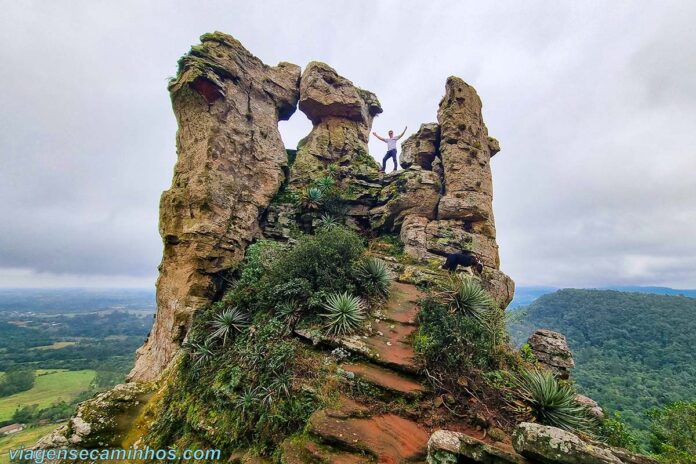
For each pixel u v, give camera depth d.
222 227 12.45
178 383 8.66
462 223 14.06
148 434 8.00
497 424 5.83
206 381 7.86
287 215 15.41
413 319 8.76
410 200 14.91
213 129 13.03
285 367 6.92
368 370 6.88
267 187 15.34
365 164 18.08
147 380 11.59
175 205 12.30
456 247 13.20
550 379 6.51
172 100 13.84
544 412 6.01
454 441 4.66
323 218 15.88
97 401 9.51
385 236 15.43
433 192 14.84
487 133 16.80
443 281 10.91
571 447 4.14
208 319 9.83
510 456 4.40
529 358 10.13
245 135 14.59
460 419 5.98
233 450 6.15
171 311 11.87
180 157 13.77
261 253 12.11
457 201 14.05
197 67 12.83
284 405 6.15
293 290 8.74
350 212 16.38
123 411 9.25
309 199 15.74
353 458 4.91
